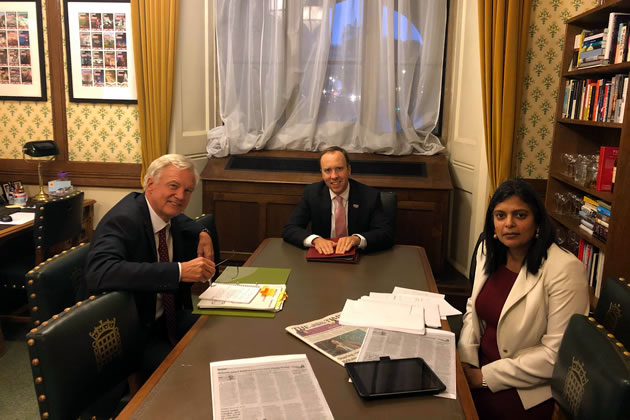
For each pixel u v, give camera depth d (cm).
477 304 179
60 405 126
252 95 378
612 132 305
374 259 236
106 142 390
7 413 224
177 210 188
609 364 114
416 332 156
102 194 397
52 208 269
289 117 388
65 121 390
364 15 368
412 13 369
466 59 363
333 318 167
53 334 126
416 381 127
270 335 154
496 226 164
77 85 383
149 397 120
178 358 139
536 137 349
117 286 166
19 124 394
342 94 381
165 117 364
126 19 371
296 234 255
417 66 376
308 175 362
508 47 316
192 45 373
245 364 135
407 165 368
